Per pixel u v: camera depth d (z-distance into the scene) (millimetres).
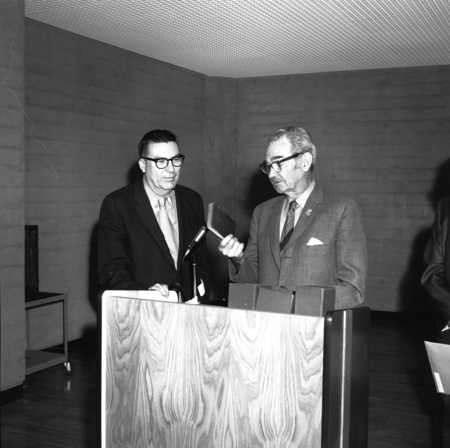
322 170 7211
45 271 5234
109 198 2891
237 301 1734
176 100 6969
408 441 3449
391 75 6879
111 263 2795
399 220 6887
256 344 1514
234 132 7621
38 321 5223
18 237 4023
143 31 5438
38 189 5145
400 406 4043
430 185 6758
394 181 6902
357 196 7059
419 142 6793
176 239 2928
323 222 2275
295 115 7344
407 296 6855
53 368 4832
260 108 7504
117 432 1764
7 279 3961
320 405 1427
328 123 7180
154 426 1688
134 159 6273
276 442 1485
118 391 1760
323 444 1397
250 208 7602
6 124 3895
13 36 3928
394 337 6023
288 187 2285
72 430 3533
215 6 4758
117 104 6035
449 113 6668
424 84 6754
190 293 2920
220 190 7598
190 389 1619
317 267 2254
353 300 2148
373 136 6977
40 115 5137
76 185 5527
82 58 5570
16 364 4055
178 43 5875
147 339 1696
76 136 5520
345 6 4746
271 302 1656
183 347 1630
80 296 5609
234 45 5949
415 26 5234
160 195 2865
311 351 1438
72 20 5094
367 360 1524
